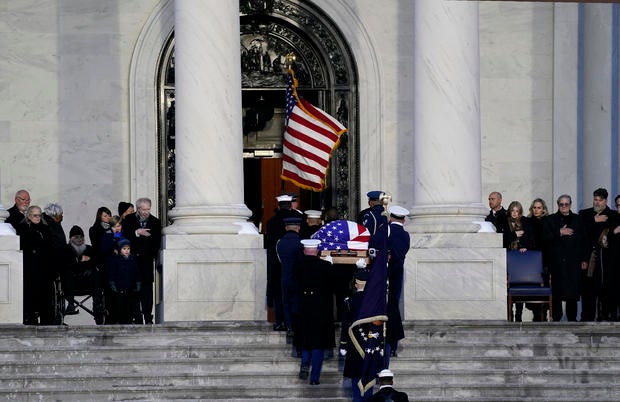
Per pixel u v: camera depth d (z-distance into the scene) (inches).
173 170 2188.7
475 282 1718.8
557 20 2204.7
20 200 1771.7
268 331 1562.5
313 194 2234.3
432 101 1758.1
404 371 1477.6
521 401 1432.1
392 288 1449.3
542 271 1759.4
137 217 1774.1
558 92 2207.2
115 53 2177.7
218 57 1722.4
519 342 1560.0
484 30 2219.5
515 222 1801.2
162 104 2185.0
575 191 2204.7
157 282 1908.2
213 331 1563.7
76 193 2165.4
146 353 1514.5
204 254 1684.3
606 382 1482.5
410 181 2203.5
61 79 2165.4
